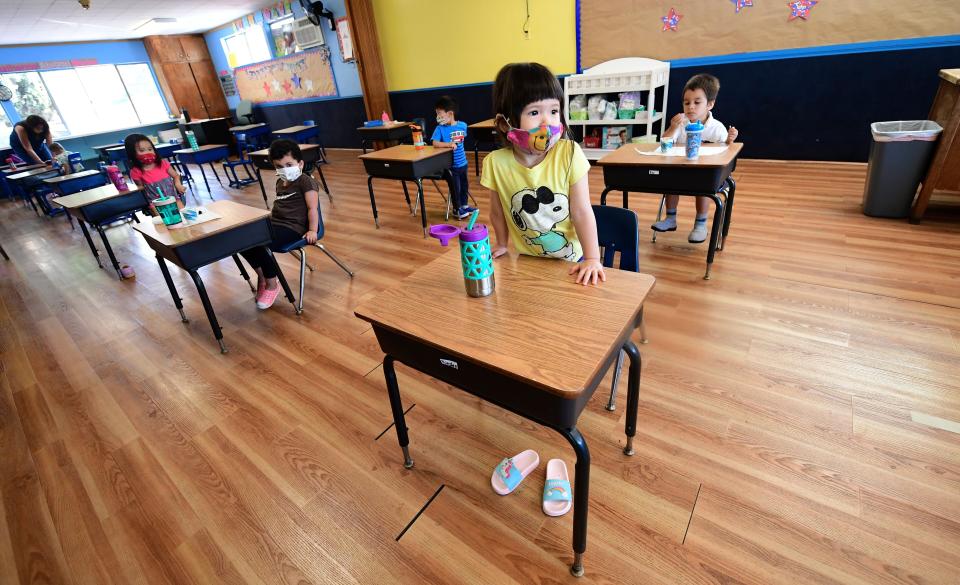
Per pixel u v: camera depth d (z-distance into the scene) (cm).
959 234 262
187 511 145
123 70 940
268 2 774
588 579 112
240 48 920
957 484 125
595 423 159
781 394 162
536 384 79
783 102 423
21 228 544
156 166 346
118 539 138
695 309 218
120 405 199
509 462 145
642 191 237
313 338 235
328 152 844
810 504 124
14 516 149
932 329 186
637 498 131
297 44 802
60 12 616
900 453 135
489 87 620
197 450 169
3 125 826
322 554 127
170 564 129
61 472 165
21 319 295
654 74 431
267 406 189
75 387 215
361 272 308
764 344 189
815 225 295
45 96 862
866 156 405
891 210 289
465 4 582
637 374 126
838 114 404
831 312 204
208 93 1020
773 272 244
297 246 259
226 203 254
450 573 118
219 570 126
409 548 125
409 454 152
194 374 216
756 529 119
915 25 353
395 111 741
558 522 128
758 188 374
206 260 213
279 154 248
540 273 119
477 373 96
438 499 139
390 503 139
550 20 523
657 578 111
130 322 275
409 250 338
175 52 955
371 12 675
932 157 267
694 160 219
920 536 113
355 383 197
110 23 734
